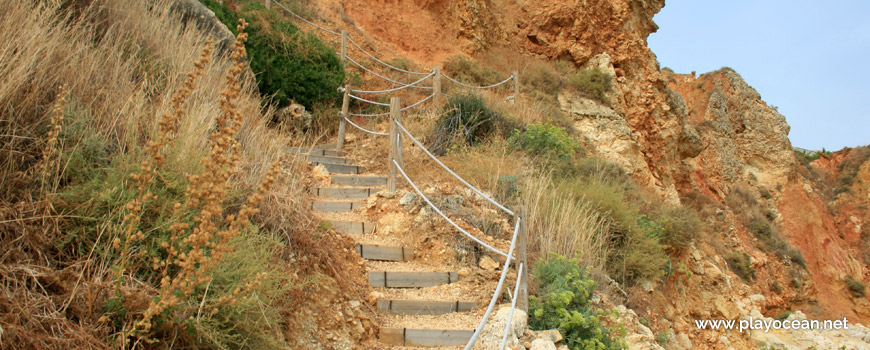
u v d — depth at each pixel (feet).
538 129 31.83
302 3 45.55
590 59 58.44
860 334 38.55
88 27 18.58
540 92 48.83
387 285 17.28
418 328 14.96
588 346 14.97
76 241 11.29
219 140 10.59
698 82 109.70
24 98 13.00
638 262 23.86
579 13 58.80
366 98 37.91
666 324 23.61
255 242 13.60
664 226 29.63
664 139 60.59
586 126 48.52
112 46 18.69
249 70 28.63
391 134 22.56
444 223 20.08
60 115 12.70
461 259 18.79
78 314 9.91
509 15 60.39
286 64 33.22
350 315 14.89
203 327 10.30
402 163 22.72
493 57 54.34
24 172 11.82
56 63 14.43
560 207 22.35
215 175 10.50
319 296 14.60
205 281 10.26
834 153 128.36
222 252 10.12
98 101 15.06
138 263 11.40
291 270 14.42
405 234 19.85
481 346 14.21
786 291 60.34
